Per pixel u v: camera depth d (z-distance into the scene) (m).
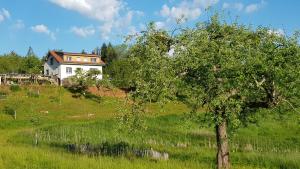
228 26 22.33
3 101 73.81
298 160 31.09
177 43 22.48
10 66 114.94
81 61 105.00
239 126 23.34
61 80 92.75
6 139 45.28
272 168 29.84
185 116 21.81
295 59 20.95
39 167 22.97
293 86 21.14
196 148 38.94
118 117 23.31
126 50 24.20
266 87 21.83
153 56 21.83
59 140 42.22
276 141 47.03
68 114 70.69
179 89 21.45
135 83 22.84
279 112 23.23
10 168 22.52
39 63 118.06
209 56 20.52
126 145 37.03
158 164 25.12
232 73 20.28
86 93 83.94
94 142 40.28
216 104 20.08
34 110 71.31
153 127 52.44
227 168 23.61
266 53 20.89
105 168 22.73
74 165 23.23
